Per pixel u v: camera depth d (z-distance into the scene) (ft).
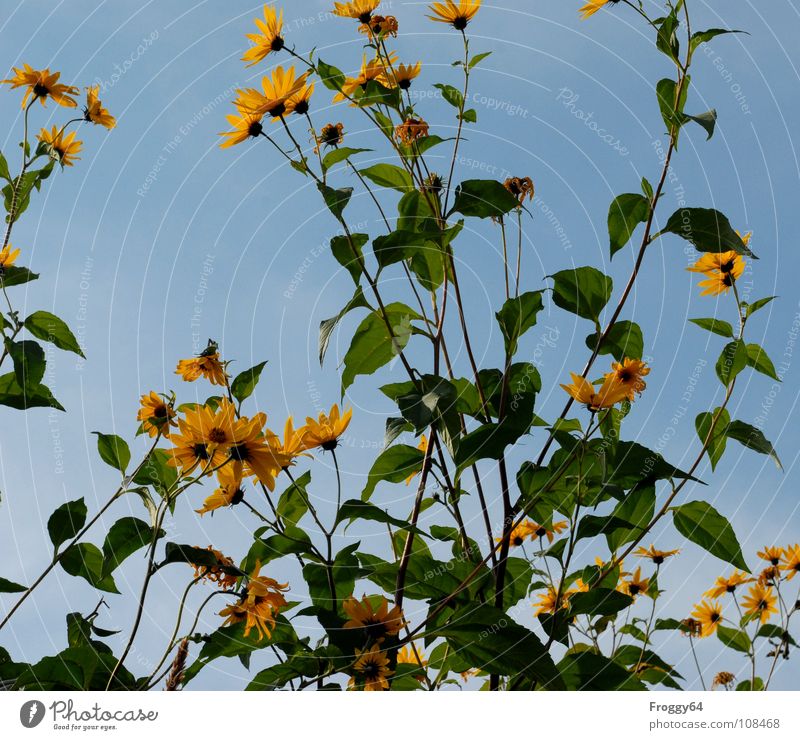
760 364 5.71
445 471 5.35
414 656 6.01
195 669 4.70
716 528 5.47
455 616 4.83
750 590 8.28
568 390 5.04
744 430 5.49
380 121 5.85
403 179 5.74
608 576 6.10
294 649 4.87
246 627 4.77
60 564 4.93
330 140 5.71
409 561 5.46
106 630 4.91
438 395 4.64
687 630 7.93
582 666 5.13
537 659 4.72
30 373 5.59
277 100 5.30
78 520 4.98
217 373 5.35
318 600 5.17
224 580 4.80
